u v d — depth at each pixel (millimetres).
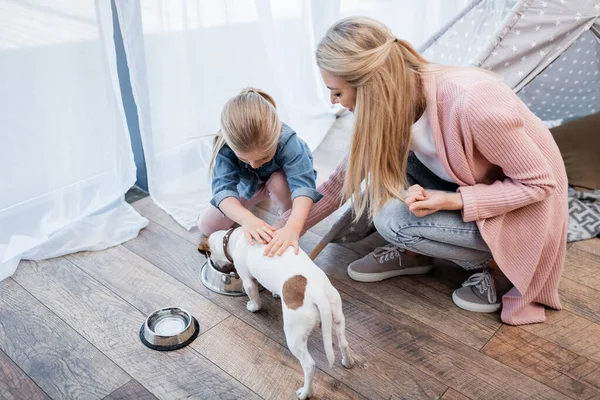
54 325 1438
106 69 1735
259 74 2195
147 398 1232
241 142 1301
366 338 1403
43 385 1263
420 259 1639
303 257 1272
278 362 1332
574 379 1290
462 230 1372
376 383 1271
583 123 2125
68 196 1774
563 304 1525
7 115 1574
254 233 1364
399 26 2822
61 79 1654
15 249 1654
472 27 1945
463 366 1323
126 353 1354
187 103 2047
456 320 1469
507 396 1246
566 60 1978
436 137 1266
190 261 1699
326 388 1254
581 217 1849
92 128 1775
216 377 1288
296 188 1514
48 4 1555
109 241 1759
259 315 1482
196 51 1986
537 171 1219
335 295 1198
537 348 1377
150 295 1552
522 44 1545
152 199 2008
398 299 1546
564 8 1531
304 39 2459
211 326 1442
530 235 1321
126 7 1746
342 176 1562
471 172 1296
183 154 2088
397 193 1345
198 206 1972
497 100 1195
